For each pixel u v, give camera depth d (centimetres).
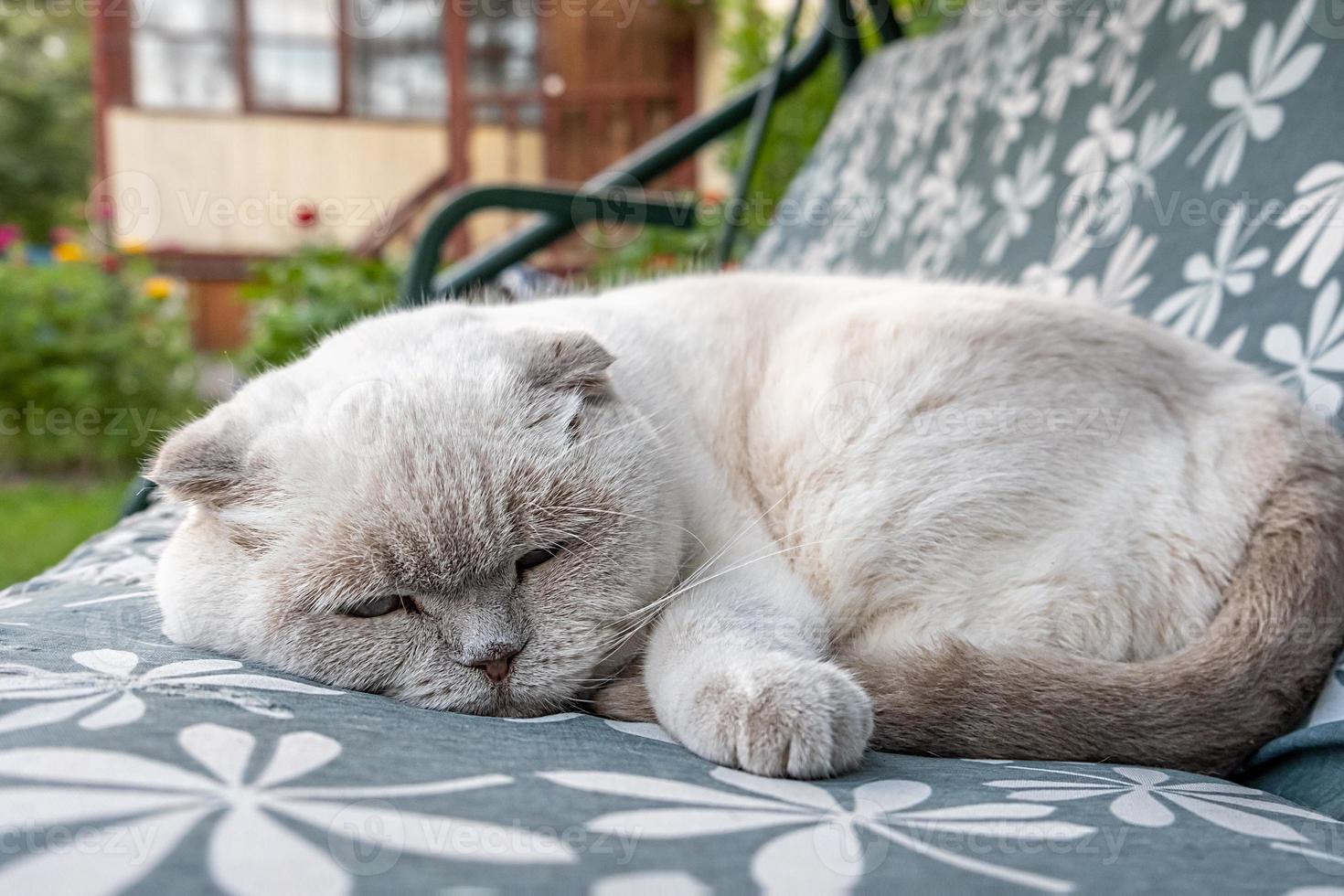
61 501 122
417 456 39
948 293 48
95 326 145
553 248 136
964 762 36
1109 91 64
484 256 83
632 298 54
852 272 78
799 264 83
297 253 125
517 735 34
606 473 41
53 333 140
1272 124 54
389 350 44
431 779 29
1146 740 36
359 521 38
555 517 40
